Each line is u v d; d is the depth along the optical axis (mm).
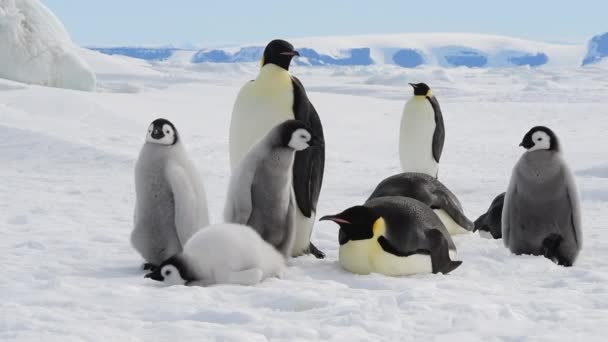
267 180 7008
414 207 7215
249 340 4480
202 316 5098
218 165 19078
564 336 4617
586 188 14383
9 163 17531
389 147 26062
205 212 7000
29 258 7395
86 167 17172
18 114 24438
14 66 37250
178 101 36875
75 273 6758
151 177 6871
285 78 8461
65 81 39000
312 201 8234
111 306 5367
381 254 6918
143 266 7082
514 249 8812
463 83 81875
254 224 7062
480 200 13992
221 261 6223
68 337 4422
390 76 82312
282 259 6957
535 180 8422
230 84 77750
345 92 66625
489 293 6176
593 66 110188
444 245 7160
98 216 10648
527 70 107000
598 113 37125
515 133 30203
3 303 5336
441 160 22062
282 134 6969
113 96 34875
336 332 4727
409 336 4703
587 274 7191
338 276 6977
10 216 10250
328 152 21875
